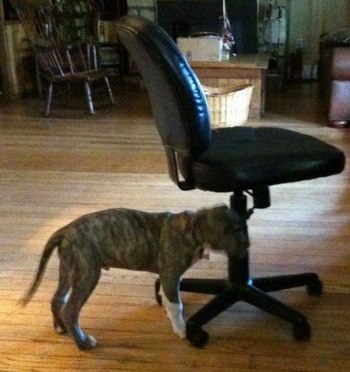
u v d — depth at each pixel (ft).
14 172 11.00
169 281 5.61
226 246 5.41
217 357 5.58
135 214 5.64
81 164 11.39
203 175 5.26
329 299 6.51
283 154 5.40
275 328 6.01
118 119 14.89
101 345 5.79
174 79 4.94
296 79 19.58
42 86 18.08
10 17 18.08
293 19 19.56
